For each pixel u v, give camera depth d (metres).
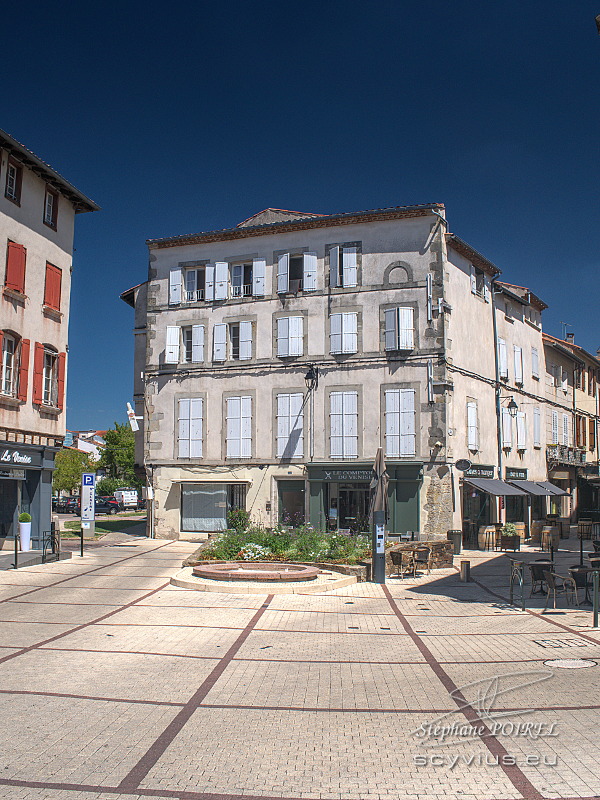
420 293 26.28
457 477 25.88
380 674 8.70
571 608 13.42
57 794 5.25
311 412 27.39
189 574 16.97
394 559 17.47
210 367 29.22
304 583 15.55
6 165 20.56
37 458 21.78
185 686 8.15
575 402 41.78
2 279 20.31
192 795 5.26
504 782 5.48
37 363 21.84
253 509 27.91
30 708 7.29
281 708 7.34
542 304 36.06
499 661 9.32
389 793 5.30
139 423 32.66
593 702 7.44
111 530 33.75
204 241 29.84
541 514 34.88
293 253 28.31
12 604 13.70
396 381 26.25
